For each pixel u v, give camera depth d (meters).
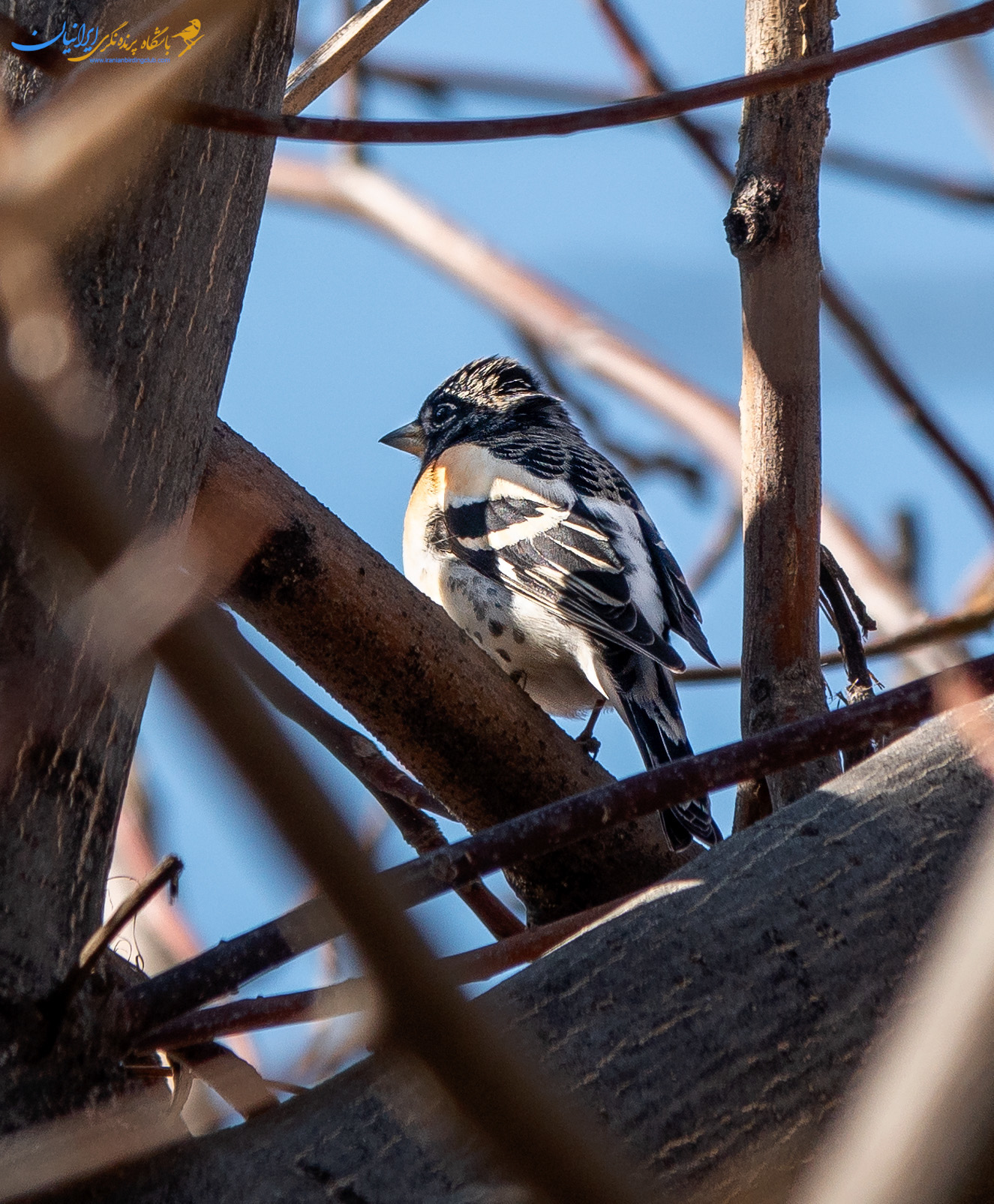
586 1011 4.02
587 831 4.39
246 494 6.27
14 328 2.48
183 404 4.67
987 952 2.03
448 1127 3.67
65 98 3.30
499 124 4.80
